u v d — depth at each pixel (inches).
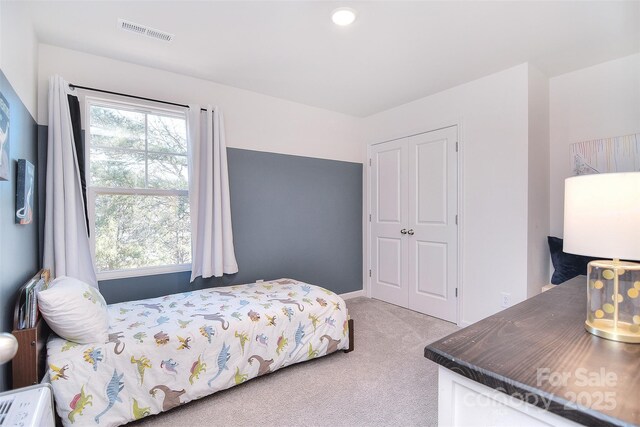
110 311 85.0
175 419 69.3
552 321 43.7
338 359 96.2
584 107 109.5
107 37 89.2
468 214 120.6
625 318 37.5
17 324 58.8
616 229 36.8
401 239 147.3
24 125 73.3
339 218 158.1
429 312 135.1
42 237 89.8
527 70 104.8
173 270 111.6
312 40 91.3
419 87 125.4
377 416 70.0
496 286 112.7
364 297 164.1
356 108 151.0
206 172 113.3
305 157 145.9
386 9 76.9
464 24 83.4
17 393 43.2
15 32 65.8
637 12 78.1
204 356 74.2
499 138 111.7
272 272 136.3
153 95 108.4
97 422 61.7
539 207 110.9
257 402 75.1
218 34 88.1
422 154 137.5
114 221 102.6
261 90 128.5
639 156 98.7
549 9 77.1
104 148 100.8
